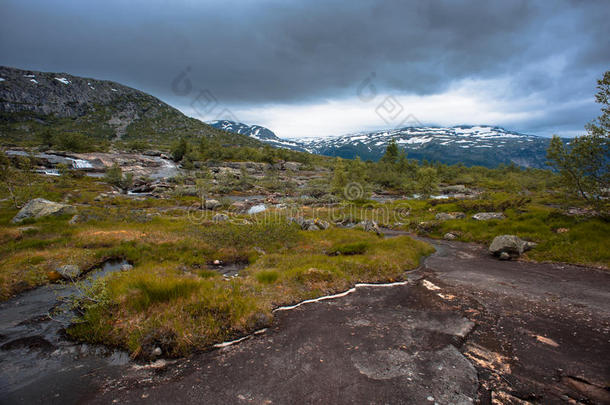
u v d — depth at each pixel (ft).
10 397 16.51
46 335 23.88
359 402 15.31
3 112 641.81
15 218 68.95
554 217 61.26
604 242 45.19
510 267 44.01
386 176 271.08
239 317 24.43
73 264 42.01
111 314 24.95
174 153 366.63
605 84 47.24
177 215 101.30
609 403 15.03
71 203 110.52
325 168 446.19
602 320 24.50
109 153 341.21
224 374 18.03
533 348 20.54
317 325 24.53
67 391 16.90
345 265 40.91
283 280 34.58
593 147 49.14
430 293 32.63
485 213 81.25
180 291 27.48
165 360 19.80
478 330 23.41
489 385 16.67
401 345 21.11
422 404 15.12
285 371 18.15
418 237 76.13
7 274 36.58
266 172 344.28
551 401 15.30
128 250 51.16
